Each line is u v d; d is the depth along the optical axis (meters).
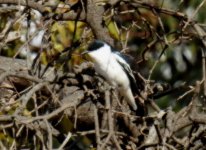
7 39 11.08
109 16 11.18
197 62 18.36
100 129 9.42
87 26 11.77
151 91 10.73
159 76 18.05
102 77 10.93
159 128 8.96
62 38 12.31
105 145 8.37
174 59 18.22
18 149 8.95
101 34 11.23
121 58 11.74
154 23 14.07
